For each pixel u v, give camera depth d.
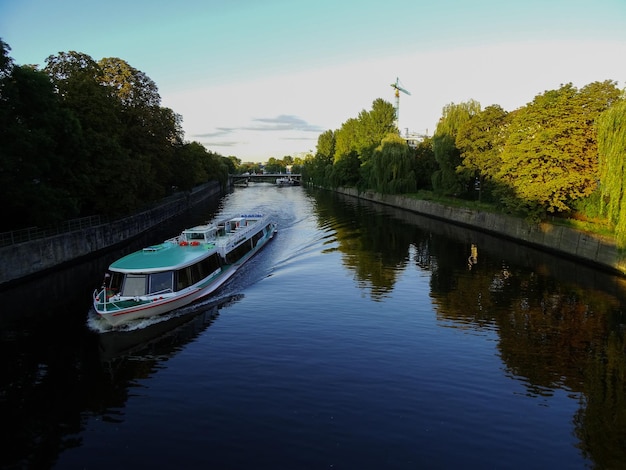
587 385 15.01
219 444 11.70
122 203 40.31
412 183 75.56
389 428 12.35
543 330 19.94
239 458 11.12
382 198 83.56
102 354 17.61
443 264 33.16
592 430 12.45
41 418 13.21
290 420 12.72
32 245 29.17
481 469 10.77
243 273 30.34
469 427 12.48
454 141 60.09
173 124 63.56
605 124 28.86
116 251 40.38
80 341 18.95
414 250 38.78
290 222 57.34
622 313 22.19
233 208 78.56
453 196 63.50
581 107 35.81
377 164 78.00
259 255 36.66
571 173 35.84
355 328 19.95
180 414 13.16
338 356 17.00
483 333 19.52
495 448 11.59
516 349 17.86
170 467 10.84
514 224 43.72
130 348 18.06
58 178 33.72
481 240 44.22
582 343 18.52
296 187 158.38
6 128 27.03
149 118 52.97
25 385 15.23
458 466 10.86
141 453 11.41
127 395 14.38
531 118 38.06
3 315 22.20
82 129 37.50
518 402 13.88
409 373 15.66
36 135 28.19
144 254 25.50
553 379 15.41
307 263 33.41
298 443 11.67
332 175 116.00
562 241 36.25
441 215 60.12
